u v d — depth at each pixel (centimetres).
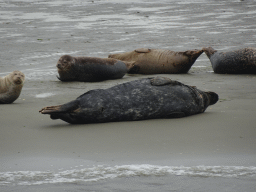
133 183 1141
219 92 2908
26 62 4631
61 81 3641
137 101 1989
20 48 5516
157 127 1848
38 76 3897
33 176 1206
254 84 3244
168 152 1458
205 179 1171
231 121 1936
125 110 1966
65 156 1421
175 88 2092
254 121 1925
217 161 1345
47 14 10106
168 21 8612
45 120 2050
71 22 8531
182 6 11706
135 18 9200
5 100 2534
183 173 1222
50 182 1154
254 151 1457
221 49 5328
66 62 3538
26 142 1611
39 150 1497
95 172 1238
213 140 1609
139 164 1320
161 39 6319
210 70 4259
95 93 1967
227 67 3962
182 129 1802
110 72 3769
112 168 1276
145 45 5784
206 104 2227
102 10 11000
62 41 6162
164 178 1179
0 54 5062
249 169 1259
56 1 14238
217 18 8938
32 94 2919
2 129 1834
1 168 1288
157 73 4144
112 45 5816
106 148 1519
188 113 2089
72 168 1284
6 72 4059
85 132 1775
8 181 1165
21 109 2336
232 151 1459
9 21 8712
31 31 7212
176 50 5353
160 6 11906
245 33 6806
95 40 6284
